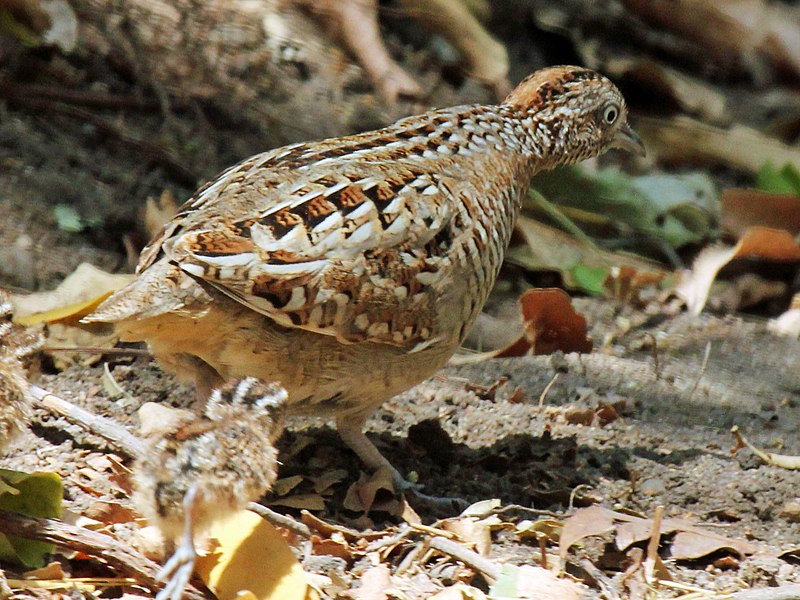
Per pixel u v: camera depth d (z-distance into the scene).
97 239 11.52
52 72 13.24
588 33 16.84
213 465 6.60
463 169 8.61
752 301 12.98
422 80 14.60
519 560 7.79
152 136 12.89
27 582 6.85
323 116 13.60
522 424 9.67
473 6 15.41
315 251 7.50
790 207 13.53
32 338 7.78
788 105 17.02
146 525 7.48
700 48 17.30
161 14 13.55
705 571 7.93
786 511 8.55
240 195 7.77
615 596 7.46
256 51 13.74
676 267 13.36
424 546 7.66
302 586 6.88
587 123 9.88
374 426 9.48
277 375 7.77
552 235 12.95
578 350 11.01
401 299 7.85
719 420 10.25
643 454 9.32
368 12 14.03
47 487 7.11
